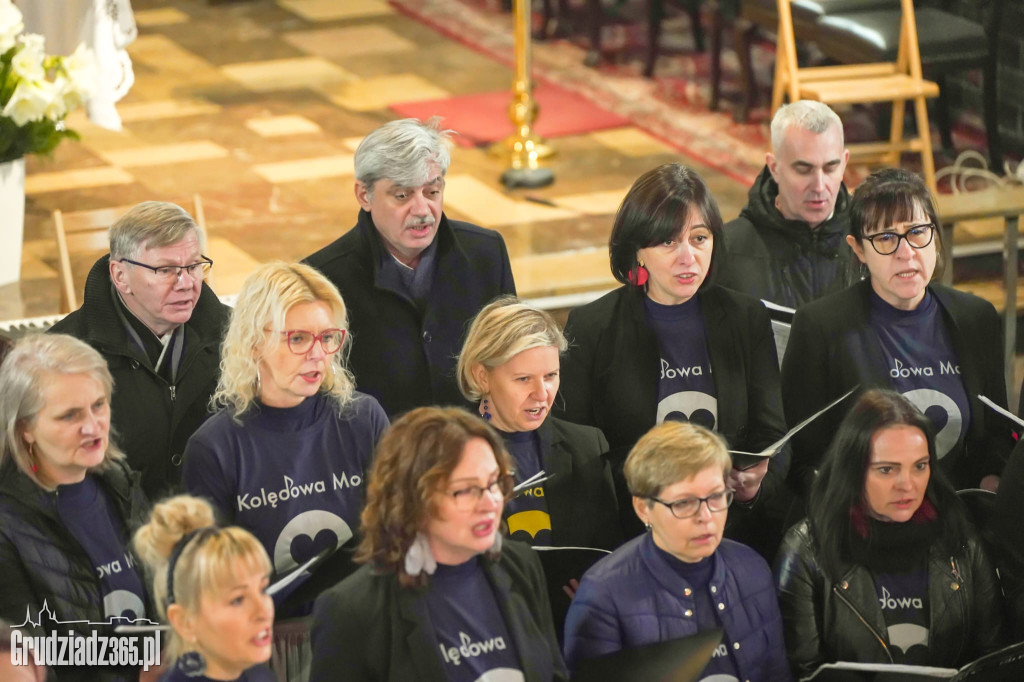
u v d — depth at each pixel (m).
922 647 10.42
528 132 25.41
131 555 10.10
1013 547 10.85
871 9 23.92
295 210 23.06
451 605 8.76
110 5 21.41
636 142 26.55
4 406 9.62
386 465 8.59
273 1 37.28
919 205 11.76
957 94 26.23
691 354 11.99
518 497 10.89
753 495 11.42
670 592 9.67
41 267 20.31
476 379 10.80
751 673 9.77
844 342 12.12
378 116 28.06
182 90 29.75
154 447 11.73
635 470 9.57
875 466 10.28
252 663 8.26
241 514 10.24
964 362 12.17
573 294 19.84
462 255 12.79
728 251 14.38
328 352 10.23
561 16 33.59
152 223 11.48
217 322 12.15
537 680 8.89
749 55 27.02
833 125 13.91
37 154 18.86
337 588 8.76
